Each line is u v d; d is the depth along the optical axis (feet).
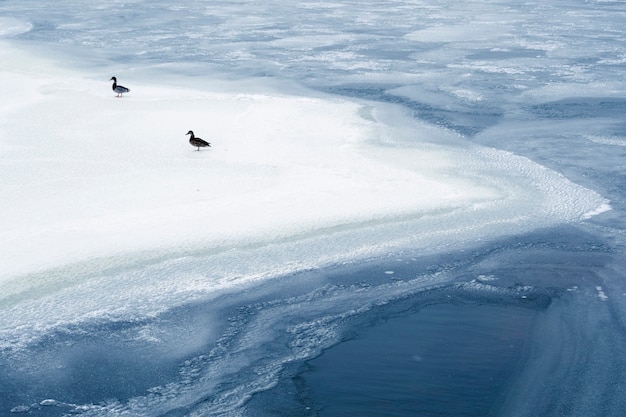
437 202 78.38
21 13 234.38
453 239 70.49
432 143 99.76
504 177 86.89
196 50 168.86
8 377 48.73
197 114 110.11
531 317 57.72
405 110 117.08
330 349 52.85
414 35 192.75
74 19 220.84
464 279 63.67
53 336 53.42
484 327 56.08
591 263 66.59
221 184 80.94
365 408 45.88
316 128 104.47
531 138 102.99
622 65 151.74
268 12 241.55
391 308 58.80
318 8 254.68
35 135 97.50
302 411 45.60
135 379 49.06
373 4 269.85
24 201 75.15
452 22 219.20
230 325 55.83
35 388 47.75
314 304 59.11
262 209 74.69
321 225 71.77
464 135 104.22
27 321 55.01
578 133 105.40
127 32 195.31
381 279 63.21
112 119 106.42
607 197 81.76
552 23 215.92
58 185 79.61
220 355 52.01
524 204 79.00
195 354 52.06
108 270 62.34
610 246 69.92
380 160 91.09
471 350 52.80
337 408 45.91
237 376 49.47
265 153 92.17
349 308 58.65
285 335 54.70
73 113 108.99
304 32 197.36
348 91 129.80
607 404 46.93
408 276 63.87
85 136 97.81
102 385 48.32
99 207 74.08
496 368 50.55
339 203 76.89
